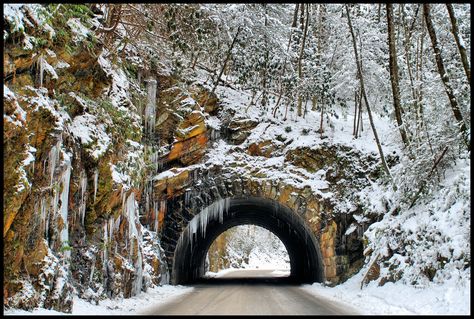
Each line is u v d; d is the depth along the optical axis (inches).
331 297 609.0
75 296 431.8
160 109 810.8
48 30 393.7
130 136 587.5
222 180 805.2
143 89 756.0
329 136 844.6
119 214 542.6
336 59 992.9
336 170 807.1
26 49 353.1
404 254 593.9
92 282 463.2
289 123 871.1
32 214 354.0
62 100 449.4
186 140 813.9
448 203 560.4
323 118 925.2
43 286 351.3
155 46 713.6
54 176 395.5
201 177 807.1
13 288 325.7
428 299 453.1
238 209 988.6
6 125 313.3
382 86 938.1
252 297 611.8
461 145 636.7
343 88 955.3
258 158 821.9
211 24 766.5
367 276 632.4
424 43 808.3
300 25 972.6
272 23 830.5
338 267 751.1
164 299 588.1
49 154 381.4
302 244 1042.1
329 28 1066.1
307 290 730.8
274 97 914.1
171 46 729.6
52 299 359.3
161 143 807.1
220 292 702.5
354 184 794.8
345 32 939.3
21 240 338.3
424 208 613.3
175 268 822.5
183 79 825.5
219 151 825.5
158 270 742.5
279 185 796.0
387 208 730.2
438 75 685.3
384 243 632.4
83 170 468.4
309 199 788.0
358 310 458.3
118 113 550.9
